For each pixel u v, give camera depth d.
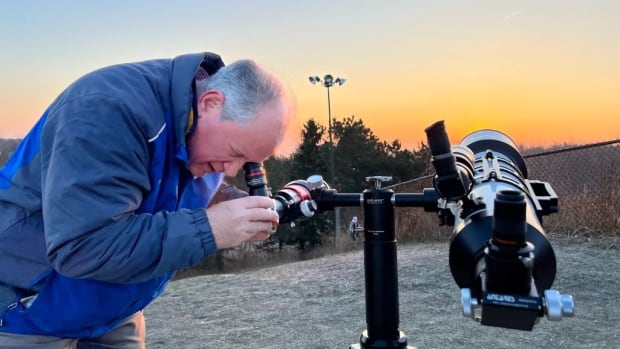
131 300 1.71
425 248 6.86
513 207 1.01
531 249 1.03
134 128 1.36
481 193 1.37
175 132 1.48
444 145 1.29
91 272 1.31
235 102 1.45
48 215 1.30
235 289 5.43
